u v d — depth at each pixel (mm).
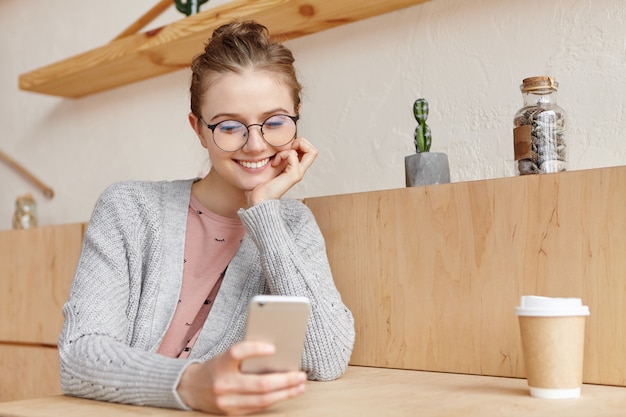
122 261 1313
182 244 1376
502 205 1274
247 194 1378
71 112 2670
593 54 1512
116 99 2514
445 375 1296
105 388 1051
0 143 2938
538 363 1025
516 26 1627
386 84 1843
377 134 1853
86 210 2604
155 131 2385
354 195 1471
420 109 1504
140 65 2258
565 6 1555
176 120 2320
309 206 1535
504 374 1260
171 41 2027
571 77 1542
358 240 1460
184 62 2229
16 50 2893
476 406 956
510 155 1624
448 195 1340
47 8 2770
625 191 1149
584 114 1522
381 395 1065
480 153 1674
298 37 2021
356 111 1897
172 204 1410
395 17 1833
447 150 1729
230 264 1371
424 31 1779
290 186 1336
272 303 888
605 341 1157
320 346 1238
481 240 1297
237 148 1292
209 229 1406
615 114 1479
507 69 1637
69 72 2340
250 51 1291
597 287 1169
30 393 2117
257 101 1280
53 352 2057
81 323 1183
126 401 1032
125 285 1302
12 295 2195
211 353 1315
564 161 1318
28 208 2555
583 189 1189
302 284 1251
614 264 1155
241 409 904
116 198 1369
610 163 1482
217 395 907
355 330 1458
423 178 1460
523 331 1046
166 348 1354
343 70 1927
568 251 1201
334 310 1280
